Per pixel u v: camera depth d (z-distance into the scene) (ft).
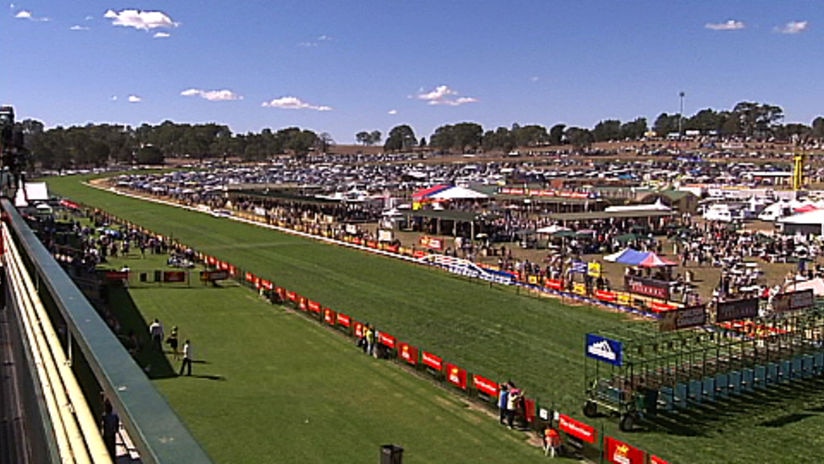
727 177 511.81
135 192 508.53
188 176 625.00
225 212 352.08
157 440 10.78
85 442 18.80
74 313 19.89
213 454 68.90
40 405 26.84
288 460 67.77
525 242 228.63
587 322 125.90
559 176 531.50
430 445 72.02
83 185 588.91
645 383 82.79
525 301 145.69
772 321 99.14
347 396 87.04
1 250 73.67
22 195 209.36
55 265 30.66
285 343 112.16
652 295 135.23
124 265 189.67
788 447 70.28
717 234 237.45
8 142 101.71
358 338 112.06
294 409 81.97
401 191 419.95
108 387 13.70
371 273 182.60
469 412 82.07
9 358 67.00
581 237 223.30
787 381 91.30
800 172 394.93
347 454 69.36
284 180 552.82
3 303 72.33
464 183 418.10
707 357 94.07
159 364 99.96
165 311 134.31
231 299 146.10
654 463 61.36
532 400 83.71
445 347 109.70
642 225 261.03
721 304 92.07
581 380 92.63
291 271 185.88
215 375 95.04
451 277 176.24
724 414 79.92
